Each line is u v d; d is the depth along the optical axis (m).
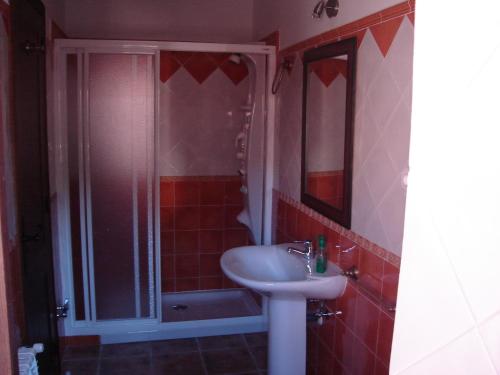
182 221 3.78
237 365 3.00
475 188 0.57
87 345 3.18
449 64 0.61
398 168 1.75
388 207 1.83
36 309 2.03
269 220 3.28
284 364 2.38
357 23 2.02
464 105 0.59
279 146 3.10
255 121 3.23
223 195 3.81
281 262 2.55
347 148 2.10
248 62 3.26
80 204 3.01
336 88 2.22
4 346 0.85
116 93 2.93
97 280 3.11
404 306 0.72
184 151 3.71
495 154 0.54
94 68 2.90
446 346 0.63
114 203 3.04
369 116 1.95
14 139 1.76
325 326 2.45
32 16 2.06
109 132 2.95
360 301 2.05
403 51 1.70
